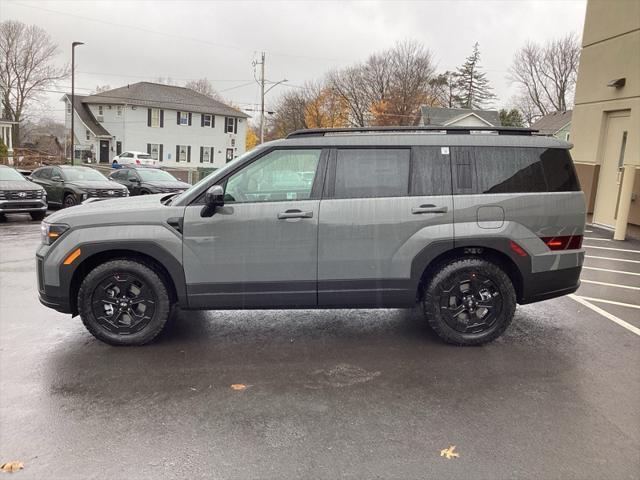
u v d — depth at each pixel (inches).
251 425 131.3
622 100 434.9
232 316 221.3
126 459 116.5
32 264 328.8
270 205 178.2
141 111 1913.1
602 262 326.6
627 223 414.6
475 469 112.5
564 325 209.2
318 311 228.2
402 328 206.4
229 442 123.4
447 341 186.4
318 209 177.9
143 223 178.9
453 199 179.5
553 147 185.2
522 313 225.1
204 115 2059.5
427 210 177.9
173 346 185.8
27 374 161.5
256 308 183.8
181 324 209.9
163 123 1963.6
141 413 137.3
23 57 2203.5
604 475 110.3
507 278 182.4
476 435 126.4
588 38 484.1
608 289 264.7
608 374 161.9
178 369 165.9
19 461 115.6
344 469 112.7
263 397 146.7
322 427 130.4
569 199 184.1
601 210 470.9
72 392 149.4
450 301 183.9
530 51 2427.4
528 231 180.9
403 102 2297.0
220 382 156.6
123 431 128.3
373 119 2319.1
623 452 118.9
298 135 183.5
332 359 174.6
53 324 209.8
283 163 180.7
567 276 185.8
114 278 181.6
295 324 211.0
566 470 112.0
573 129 508.7
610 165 459.5
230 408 140.3
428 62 2338.8
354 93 2379.4
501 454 118.1
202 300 181.3
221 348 184.2
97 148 1935.3
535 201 181.3
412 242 178.7
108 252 183.6
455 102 2837.1
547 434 126.7
